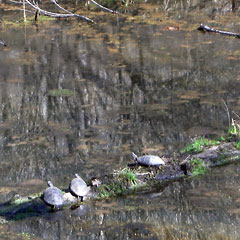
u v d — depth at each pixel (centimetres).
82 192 957
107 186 992
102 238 817
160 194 973
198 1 2825
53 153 1169
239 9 2623
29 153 1173
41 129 1309
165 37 2156
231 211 886
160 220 870
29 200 945
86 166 1094
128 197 970
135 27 2344
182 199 945
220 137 1203
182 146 1176
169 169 1045
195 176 1038
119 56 1919
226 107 1405
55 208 930
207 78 1650
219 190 968
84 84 1636
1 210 928
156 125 1314
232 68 1730
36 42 2134
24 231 852
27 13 2652
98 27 2364
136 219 878
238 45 2000
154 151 1153
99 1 2827
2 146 1215
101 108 1442
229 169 1061
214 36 2147
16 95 1549
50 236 830
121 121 1348
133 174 1021
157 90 1570
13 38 2203
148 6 2755
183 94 1525
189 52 1930
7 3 2889
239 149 1114
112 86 1617
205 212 888
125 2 2764
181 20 2448
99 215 899
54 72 1756
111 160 1120
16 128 1319
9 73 1758
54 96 1536
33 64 1850
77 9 2695
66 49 2028
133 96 1529
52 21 2498
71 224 872
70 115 1398
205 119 1333
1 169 1096
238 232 816
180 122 1323
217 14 2550
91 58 1902
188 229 833
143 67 1781
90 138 1245
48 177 1052
